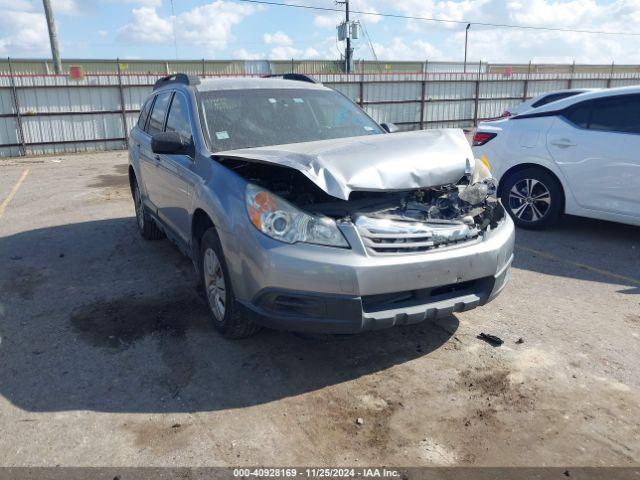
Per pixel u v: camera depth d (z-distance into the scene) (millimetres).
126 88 20016
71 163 15883
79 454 2594
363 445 2652
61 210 8305
